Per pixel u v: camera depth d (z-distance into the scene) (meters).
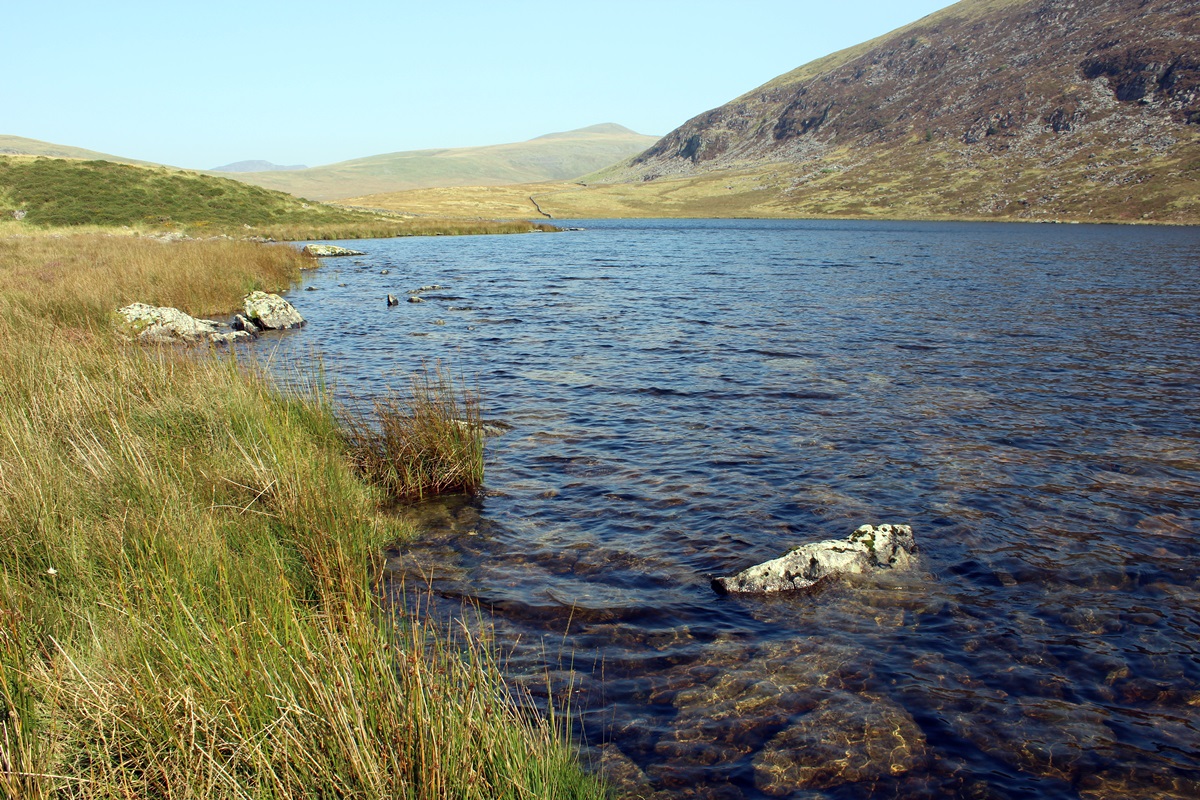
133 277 21.34
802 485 8.84
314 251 46.56
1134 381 14.17
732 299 26.66
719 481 8.96
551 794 3.52
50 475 5.89
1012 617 5.95
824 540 7.35
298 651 3.84
